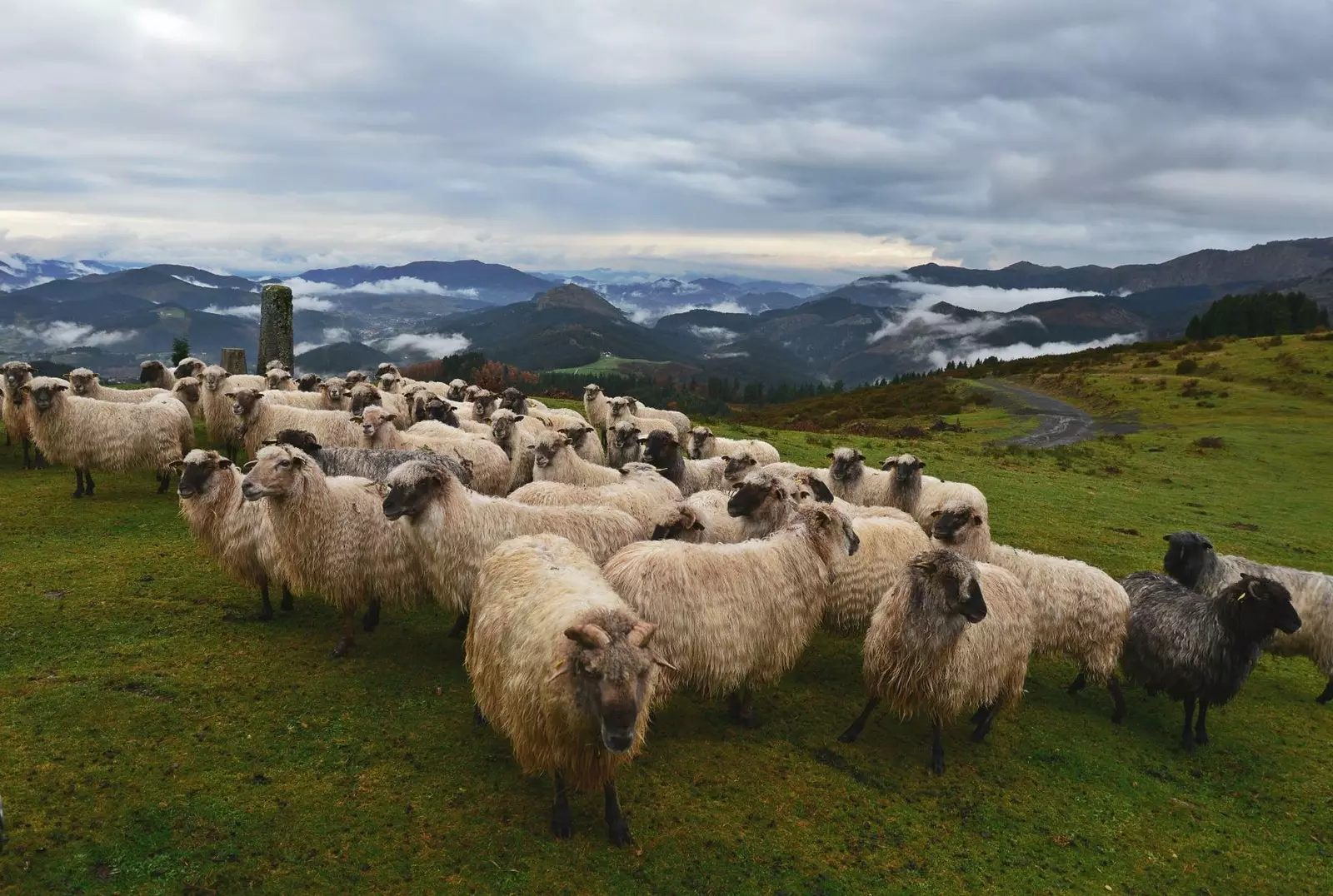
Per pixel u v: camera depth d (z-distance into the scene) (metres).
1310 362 69.56
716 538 10.07
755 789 7.37
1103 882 6.86
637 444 17.97
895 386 97.38
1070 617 9.88
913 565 7.95
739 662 7.93
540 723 6.00
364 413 14.92
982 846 7.07
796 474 13.85
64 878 5.41
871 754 8.31
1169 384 68.94
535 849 6.20
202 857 5.76
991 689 8.40
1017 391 78.75
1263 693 11.70
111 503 14.05
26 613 9.20
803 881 6.27
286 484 8.53
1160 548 19.20
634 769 7.43
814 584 8.64
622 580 7.64
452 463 12.24
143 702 7.58
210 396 17.25
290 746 7.15
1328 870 7.52
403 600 9.27
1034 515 21.72
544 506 9.35
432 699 8.20
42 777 6.36
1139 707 10.65
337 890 5.61
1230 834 7.90
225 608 10.04
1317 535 23.48
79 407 14.09
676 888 6.01
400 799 6.60
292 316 26.77
